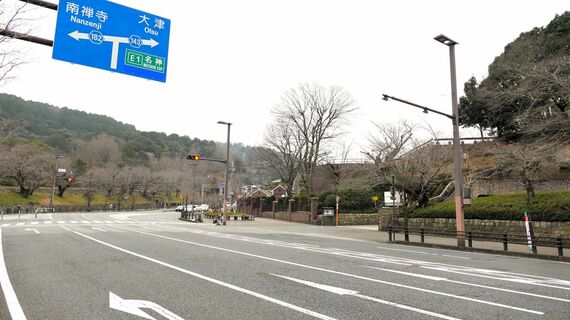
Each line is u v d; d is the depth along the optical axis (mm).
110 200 85438
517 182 26031
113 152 95812
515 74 28094
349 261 11414
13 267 9484
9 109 92000
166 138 128250
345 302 6352
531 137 25734
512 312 5910
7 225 28297
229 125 35188
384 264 11016
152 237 18375
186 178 87375
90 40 9281
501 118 32156
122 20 9773
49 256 11398
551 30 31219
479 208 21547
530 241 14750
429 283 8148
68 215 48719
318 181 51312
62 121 114312
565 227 17656
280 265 10227
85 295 6680
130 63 9805
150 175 86250
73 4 9125
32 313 5637
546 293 7336
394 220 27203
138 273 8742
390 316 5586
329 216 37219
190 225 34031
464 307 6164
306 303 6250
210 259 11086
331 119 48812
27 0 8469
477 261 12609
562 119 20625
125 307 5930
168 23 10516
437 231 19125
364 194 39844
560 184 24031
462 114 38281
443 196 30250
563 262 13078
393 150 28547
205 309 5852
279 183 85938
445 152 28734
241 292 6973
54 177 59344
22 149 58688
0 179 61969
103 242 15562
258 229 29703
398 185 26016
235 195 77375
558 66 21203
